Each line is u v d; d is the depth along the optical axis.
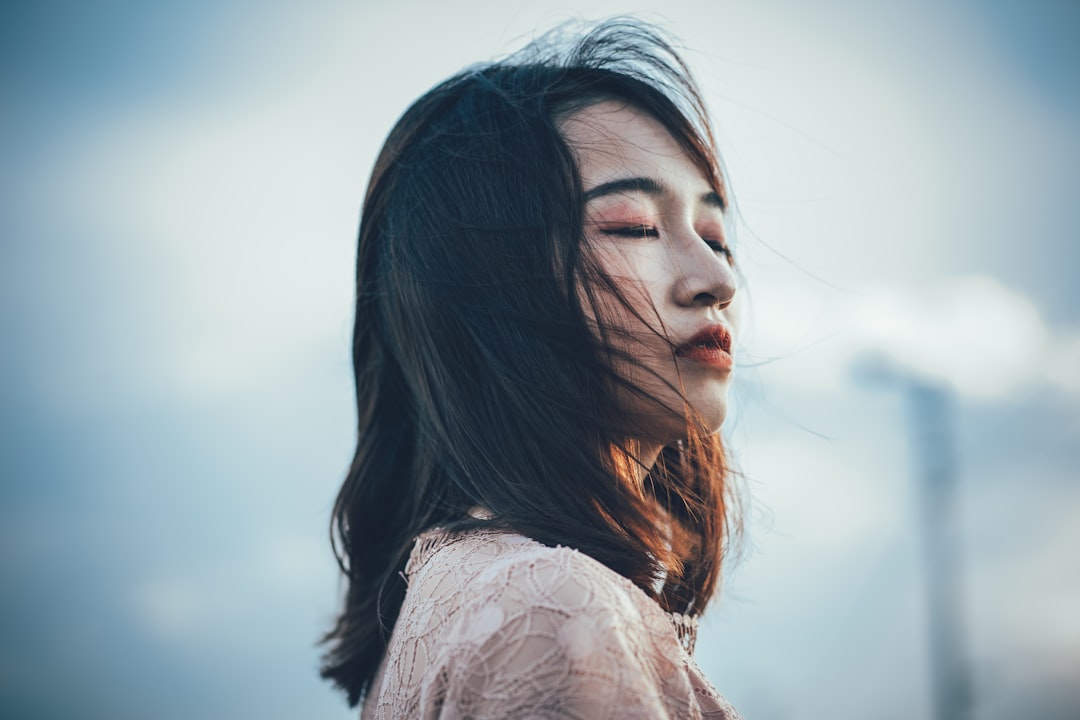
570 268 0.89
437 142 1.01
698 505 1.10
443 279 0.94
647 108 0.98
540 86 0.99
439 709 0.68
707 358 0.90
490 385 0.90
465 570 0.76
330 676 1.16
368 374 1.13
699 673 0.81
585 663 0.65
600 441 0.88
